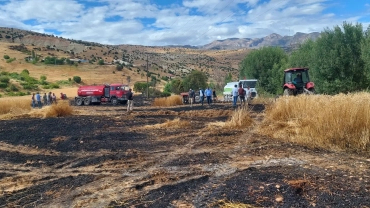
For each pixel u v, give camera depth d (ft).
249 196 13.61
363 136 21.42
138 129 36.32
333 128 23.25
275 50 113.09
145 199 14.34
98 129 37.19
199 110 58.70
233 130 32.12
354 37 70.08
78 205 14.25
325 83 72.23
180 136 30.50
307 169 17.17
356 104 23.09
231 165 19.17
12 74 270.26
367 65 63.52
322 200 12.83
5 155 25.32
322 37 74.79
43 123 45.27
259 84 108.78
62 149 26.73
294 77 62.54
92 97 111.04
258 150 22.66
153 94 163.73
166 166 19.90
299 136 25.31
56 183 17.76
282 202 12.87
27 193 16.33
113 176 18.48
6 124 45.85
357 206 12.13
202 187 15.37
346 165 17.85
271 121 31.50
